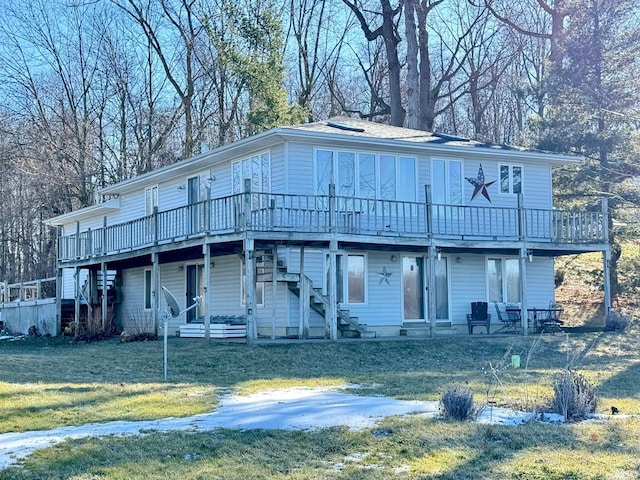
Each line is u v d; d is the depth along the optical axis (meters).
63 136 41.03
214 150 21.62
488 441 8.15
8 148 41.19
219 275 22.91
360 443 8.02
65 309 27.72
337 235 18.44
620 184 27.98
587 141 27.33
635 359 16.95
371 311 21.55
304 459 7.51
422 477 6.90
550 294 24.88
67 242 27.34
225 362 15.43
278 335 20.22
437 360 16.42
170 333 24.97
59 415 9.55
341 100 44.81
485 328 23.27
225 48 35.62
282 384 12.64
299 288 19.69
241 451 7.75
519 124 44.38
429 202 20.27
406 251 22.11
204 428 8.73
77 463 7.30
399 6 36.06
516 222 23.12
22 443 8.06
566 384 9.88
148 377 13.70
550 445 8.00
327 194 20.28
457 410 9.26
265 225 18.20
